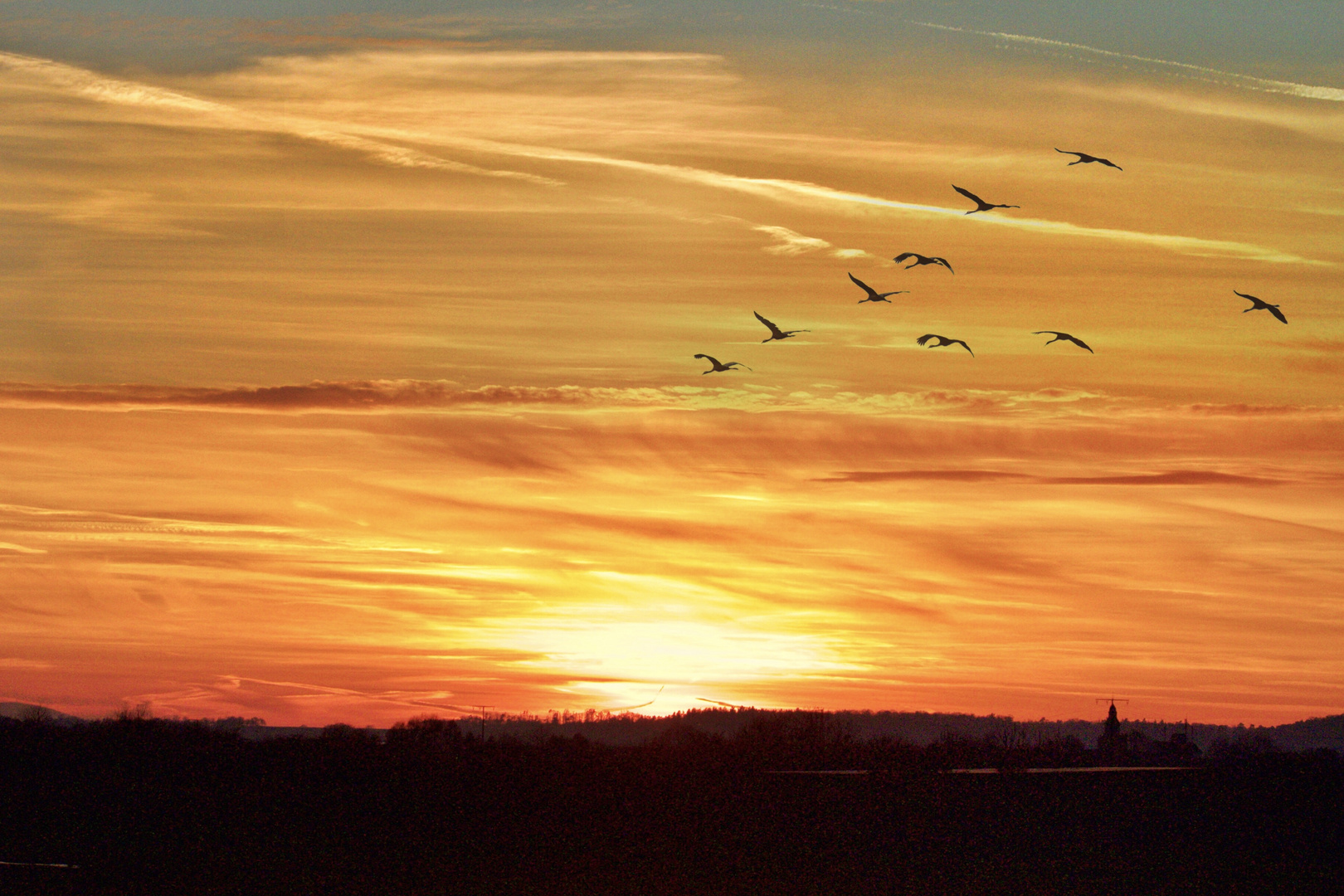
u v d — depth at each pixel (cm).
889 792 8944
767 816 8369
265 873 6775
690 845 7562
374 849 7400
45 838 7381
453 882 6719
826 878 6869
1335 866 7075
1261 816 7962
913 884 6750
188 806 8362
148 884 6488
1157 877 6912
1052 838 7700
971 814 8256
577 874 6912
